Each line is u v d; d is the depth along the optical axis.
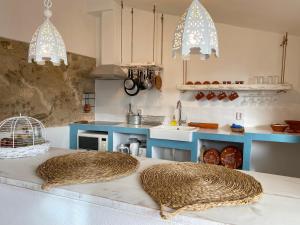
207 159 3.12
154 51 3.72
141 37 3.78
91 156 1.54
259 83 3.19
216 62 3.39
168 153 3.46
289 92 3.06
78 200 1.05
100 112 4.11
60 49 1.51
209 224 0.79
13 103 2.76
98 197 0.97
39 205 1.15
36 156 1.59
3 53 2.64
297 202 0.94
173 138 2.96
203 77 3.47
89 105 3.95
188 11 1.20
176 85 3.57
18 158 1.53
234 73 3.31
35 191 1.15
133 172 1.27
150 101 3.77
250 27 3.17
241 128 3.00
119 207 0.93
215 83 3.29
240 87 3.08
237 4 2.56
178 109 3.59
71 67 3.58
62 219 1.10
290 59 3.05
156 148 3.25
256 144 3.25
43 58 1.54
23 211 1.20
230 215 0.83
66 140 3.55
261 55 3.18
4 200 1.25
